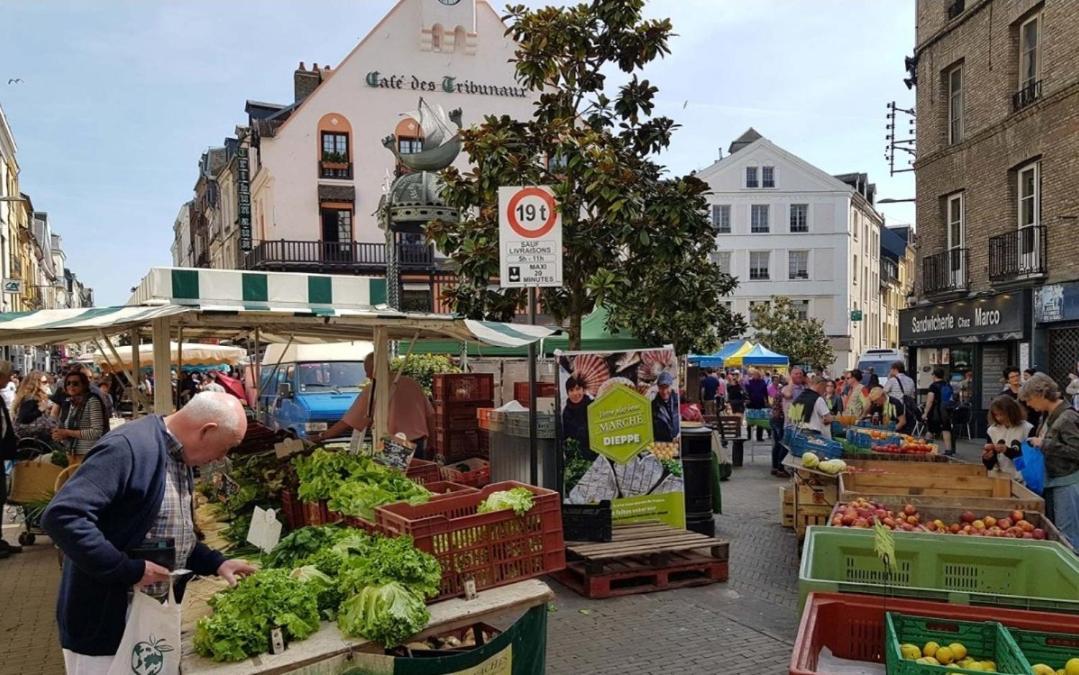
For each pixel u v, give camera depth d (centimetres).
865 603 335
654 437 714
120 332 686
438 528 374
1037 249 1606
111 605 280
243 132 3809
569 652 504
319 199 3306
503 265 646
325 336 874
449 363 1525
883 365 3102
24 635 547
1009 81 1692
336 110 3328
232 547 478
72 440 809
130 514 284
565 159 787
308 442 656
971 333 1806
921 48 2052
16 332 625
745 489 1141
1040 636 305
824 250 4666
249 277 567
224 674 282
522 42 812
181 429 302
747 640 525
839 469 739
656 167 809
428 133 1471
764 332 3916
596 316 1257
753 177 4672
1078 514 602
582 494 695
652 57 794
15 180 4597
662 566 638
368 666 306
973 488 690
